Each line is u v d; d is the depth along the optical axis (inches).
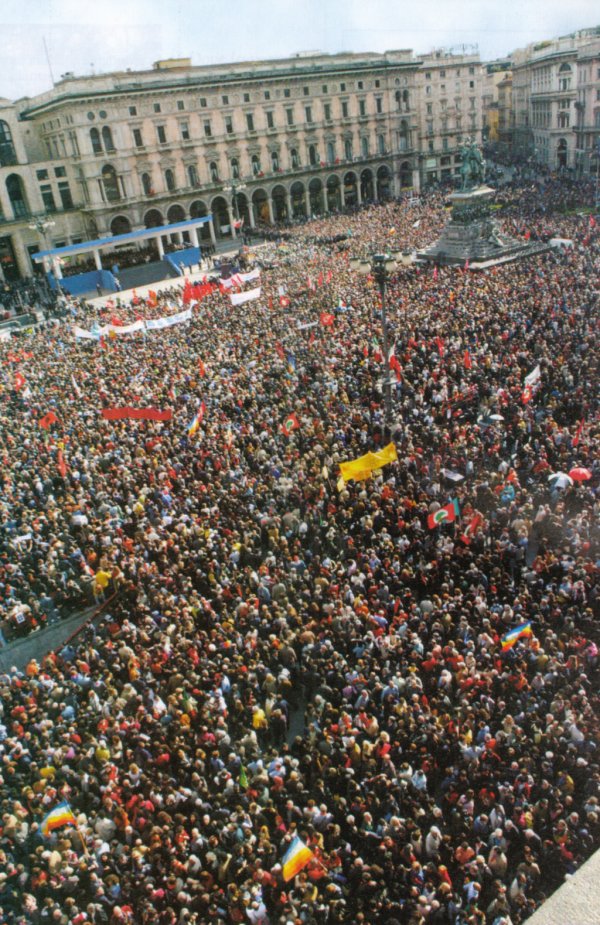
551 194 3344.0
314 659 702.5
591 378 1242.6
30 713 692.7
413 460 1027.3
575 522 816.3
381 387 1291.8
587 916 399.5
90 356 1825.8
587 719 592.1
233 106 3865.7
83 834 553.0
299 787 582.6
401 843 527.8
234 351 1656.0
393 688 654.5
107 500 1047.6
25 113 3956.7
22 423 1414.9
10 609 879.1
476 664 673.0
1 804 612.4
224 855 523.5
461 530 872.3
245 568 861.2
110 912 503.2
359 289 2075.5
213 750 633.6
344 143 4379.9
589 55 4340.6
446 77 4827.8
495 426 1104.2
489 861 502.6
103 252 3656.5
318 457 1096.8
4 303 3078.2
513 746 586.9
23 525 997.2
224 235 4082.2
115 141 3533.5
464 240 2455.7
